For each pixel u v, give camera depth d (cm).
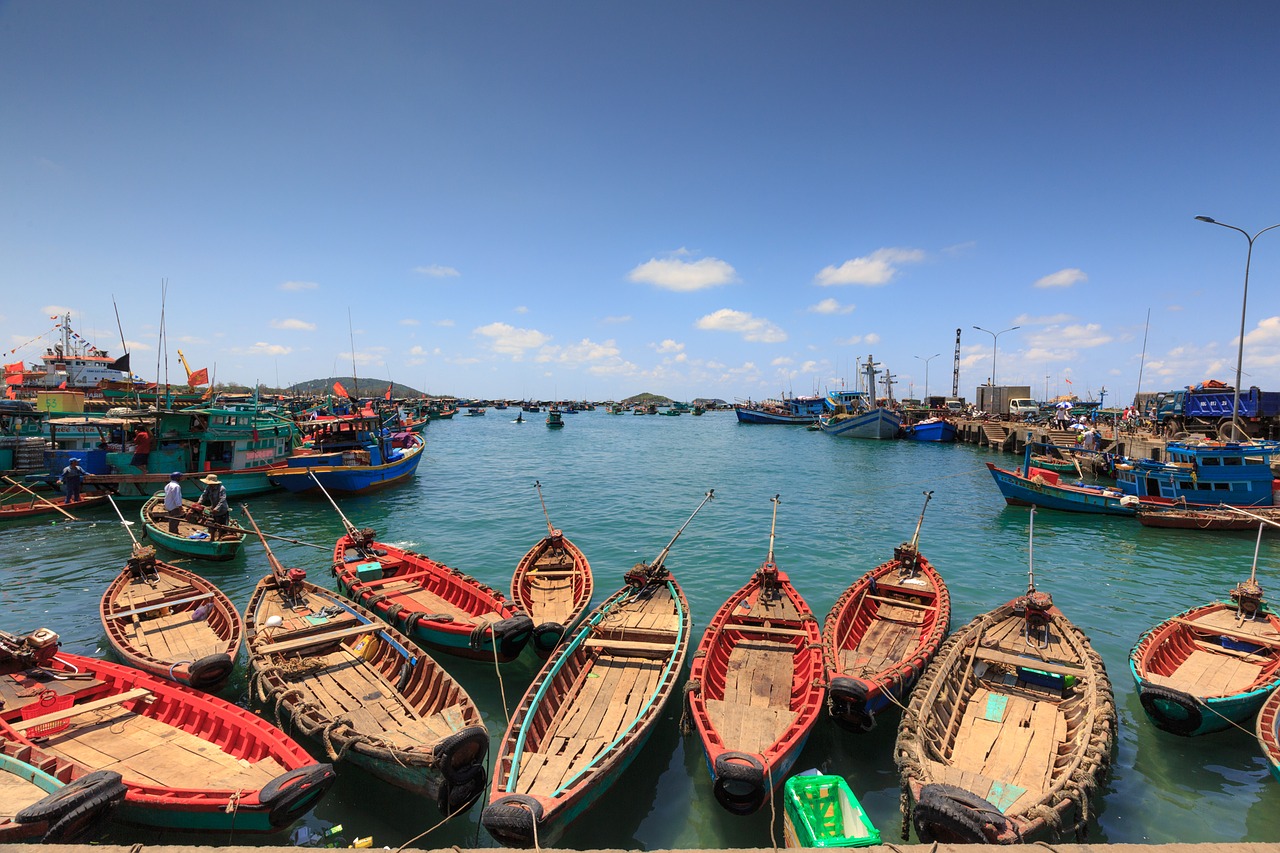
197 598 1644
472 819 1023
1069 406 7556
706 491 4331
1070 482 4184
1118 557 2630
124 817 905
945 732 1084
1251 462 3403
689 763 1167
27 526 2884
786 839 923
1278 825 1003
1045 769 998
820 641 1398
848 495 4172
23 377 5556
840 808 909
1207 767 1146
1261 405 4947
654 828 995
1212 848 648
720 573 2347
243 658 1515
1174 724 1170
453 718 1102
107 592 1658
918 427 8512
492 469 5559
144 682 1195
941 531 3103
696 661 1305
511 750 1009
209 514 2498
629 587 1744
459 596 1764
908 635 1541
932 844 684
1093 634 1781
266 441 3825
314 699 1164
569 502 3872
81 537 2703
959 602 2048
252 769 973
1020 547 2794
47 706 1121
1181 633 1533
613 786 1041
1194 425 5219
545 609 1730
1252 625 1529
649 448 7775
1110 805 1043
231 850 664
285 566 2356
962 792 801
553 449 7625
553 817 852
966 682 1269
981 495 4175
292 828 972
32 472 3381
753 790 917
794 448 7738
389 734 1075
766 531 3072
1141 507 3259
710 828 997
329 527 3033
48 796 809
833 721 1235
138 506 3247
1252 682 1302
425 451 7256
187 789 878
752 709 1167
